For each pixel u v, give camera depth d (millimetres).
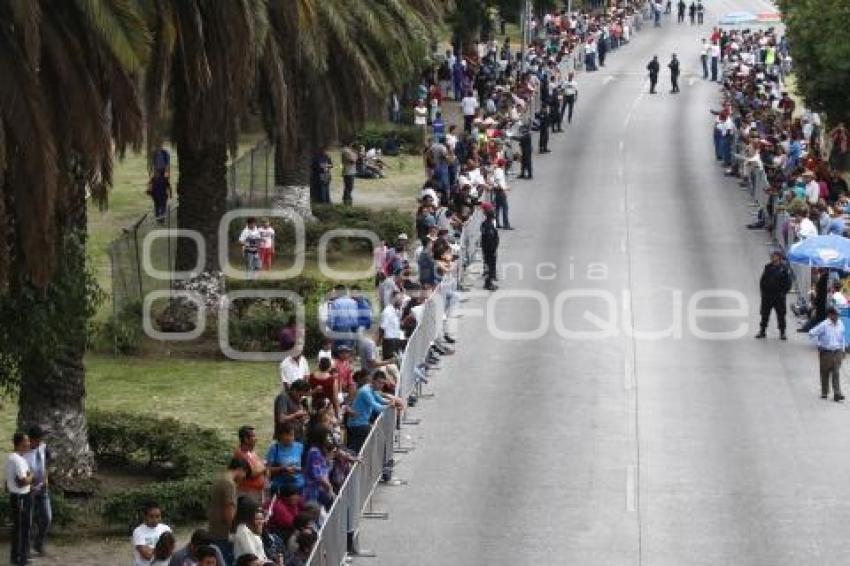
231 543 48406
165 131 78250
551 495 65125
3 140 49562
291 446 56312
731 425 74875
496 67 180750
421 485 66250
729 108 150750
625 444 71875
